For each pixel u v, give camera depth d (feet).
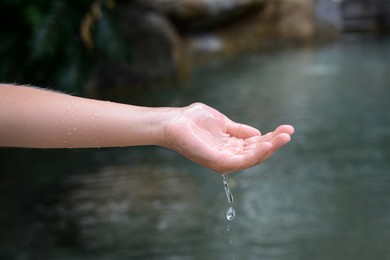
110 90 30.27
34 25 24.99
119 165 18.66
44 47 24.73
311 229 13.74
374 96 26.94
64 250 13.08
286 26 45.98
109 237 13.64
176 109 4.78
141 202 15.57
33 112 4.66
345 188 16.16
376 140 20.39
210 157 4.48
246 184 16.78
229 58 39.83
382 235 13.28
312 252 12.59
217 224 14.16
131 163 18.81
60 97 4.77
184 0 38.40
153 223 14.32
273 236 13.42
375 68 33.91
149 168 18.25
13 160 19.56
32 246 13.28
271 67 35.73
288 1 46.14
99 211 15.12
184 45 38.60
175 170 17.98
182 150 4.61
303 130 21.93
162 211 15.01
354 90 28.32
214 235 13.58
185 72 34.37
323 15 49.01
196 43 40.55
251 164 4.43
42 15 25.70
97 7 27.40
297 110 24.84
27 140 4.67
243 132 4.77
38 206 15.56
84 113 4.67
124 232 13.85
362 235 13.32
